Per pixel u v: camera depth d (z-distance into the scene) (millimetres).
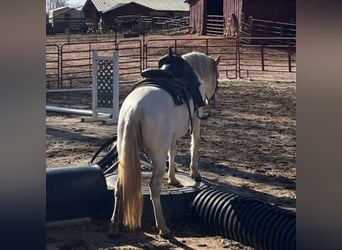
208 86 6723
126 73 20000
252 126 11289
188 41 29016
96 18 54500
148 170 6777
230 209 5047
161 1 54188
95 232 5230
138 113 4836
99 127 11203
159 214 5031
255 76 20234
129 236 5086
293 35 26938
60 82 19906
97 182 5430
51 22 56500
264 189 6711
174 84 5266
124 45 30281
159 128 4914
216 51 26344
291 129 11000
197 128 6188
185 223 5543
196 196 5543
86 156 8477
